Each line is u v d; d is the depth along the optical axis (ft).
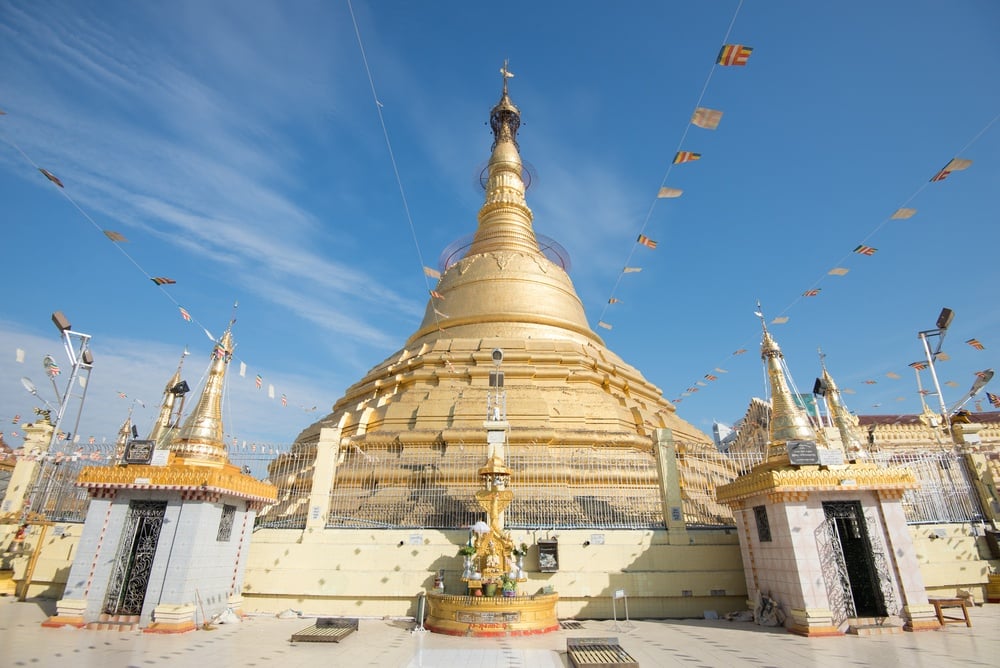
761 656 40.65
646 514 70.74
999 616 56.70
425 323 126.00
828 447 58.54
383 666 38.06
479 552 57.67
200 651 41.65
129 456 55.21
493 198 140.56
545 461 76.69
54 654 39.29
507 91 163.32
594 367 104.27
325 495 66.44
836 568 51.65
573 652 39.11
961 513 72.59
